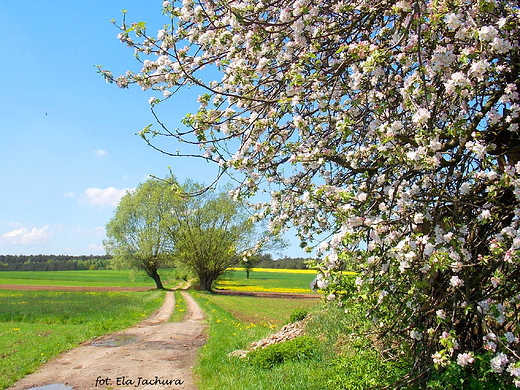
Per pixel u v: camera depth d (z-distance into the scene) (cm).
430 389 431
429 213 423
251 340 1341
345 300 418
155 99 496
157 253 5616
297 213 549
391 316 453
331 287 405
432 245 360
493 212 418
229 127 499
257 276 9638
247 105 523
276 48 469
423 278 406
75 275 9738
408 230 414
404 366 516
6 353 1186
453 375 402
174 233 5388
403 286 417
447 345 357
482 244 422
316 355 859
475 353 412
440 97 405
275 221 545
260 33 449
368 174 445
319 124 506
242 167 461
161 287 5838
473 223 423
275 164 481
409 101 387
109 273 10912
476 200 416
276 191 546
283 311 2717
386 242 408
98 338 1498
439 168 410
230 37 466
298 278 9019
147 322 2005
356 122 454
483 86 416
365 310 461
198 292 5038
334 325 974
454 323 417
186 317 2230
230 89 532
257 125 471
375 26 486
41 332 1639
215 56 504
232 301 3644
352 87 434
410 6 375
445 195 421
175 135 464
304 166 493
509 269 403
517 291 391
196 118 461
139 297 3750
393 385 450
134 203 5609
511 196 420
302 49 461
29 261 12531
